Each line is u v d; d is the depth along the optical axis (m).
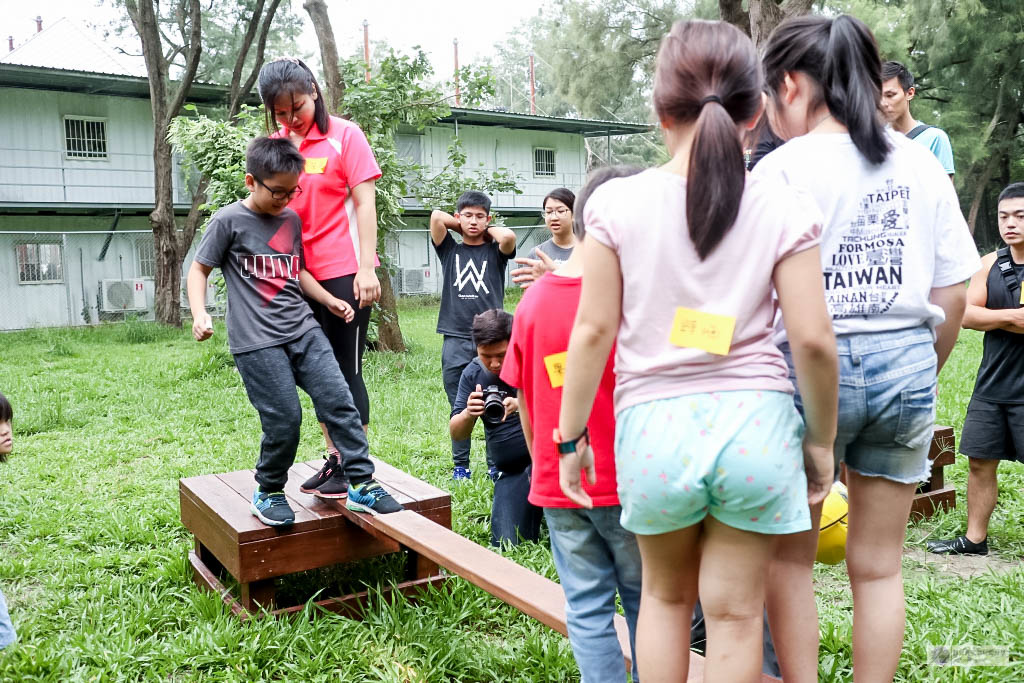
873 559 2.17
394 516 3.54
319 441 7.05
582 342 1.85
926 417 2.08
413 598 3.88
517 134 25.86
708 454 1.73
